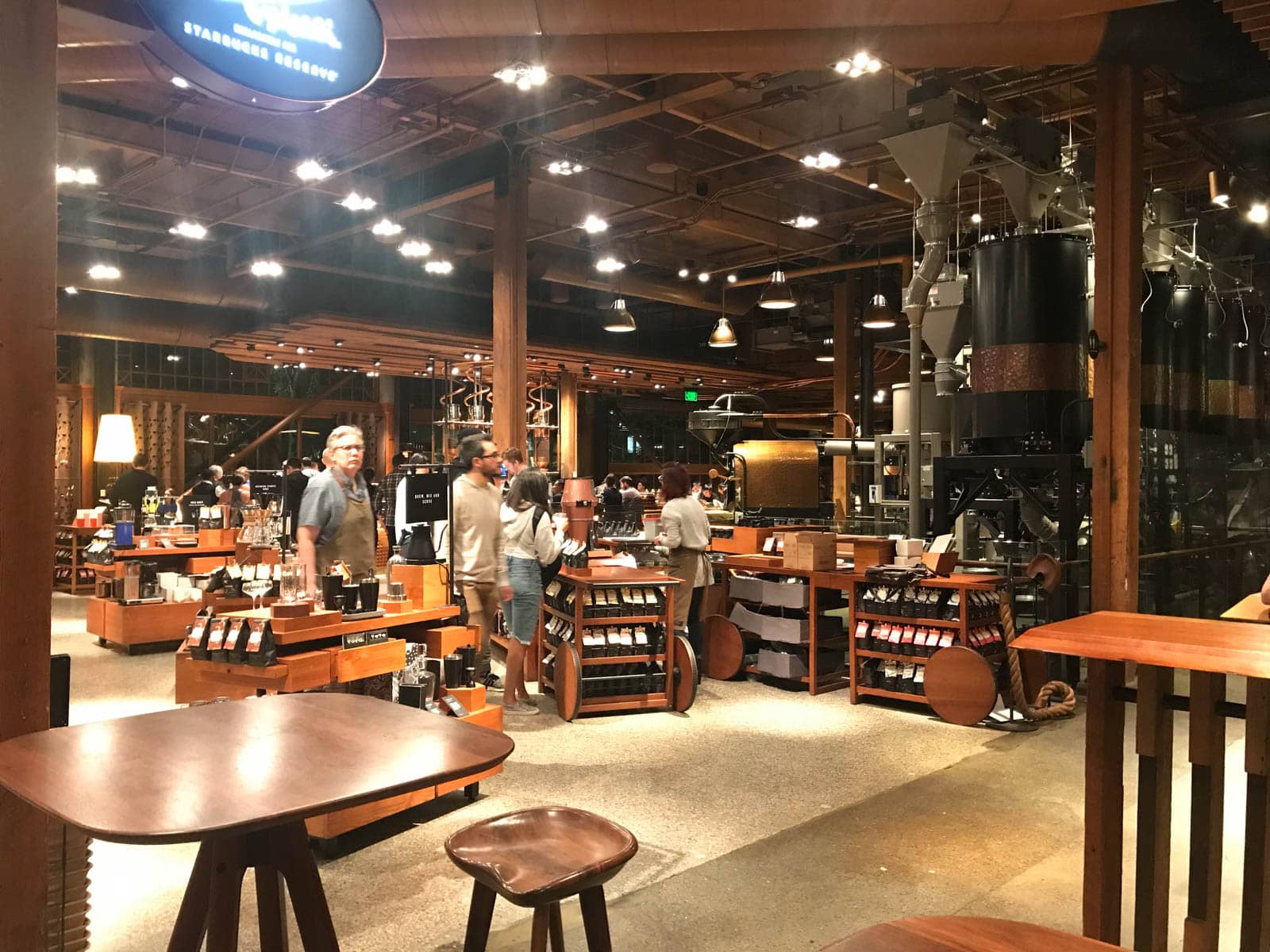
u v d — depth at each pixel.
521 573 5.84
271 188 12.27
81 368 16.69
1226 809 4.04
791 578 6.73
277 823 1.42
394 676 4.21
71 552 12.01
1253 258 11.30
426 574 4.63
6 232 2.34
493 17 5.18
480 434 5.83
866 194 13.53
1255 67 6.42
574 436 22.38
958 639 5.76
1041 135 7.35
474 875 2.00
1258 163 9.73
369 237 14.83
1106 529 6.28
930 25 5.88
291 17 3.17
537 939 2.08
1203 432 8.55
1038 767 4.72
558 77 9.40
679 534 6.30
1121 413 6.22
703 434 10.48
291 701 2.15
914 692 5.91
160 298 14.48
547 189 13.00
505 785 4.43
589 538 7.84
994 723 5.58
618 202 13.20
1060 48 5.89
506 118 10.04
